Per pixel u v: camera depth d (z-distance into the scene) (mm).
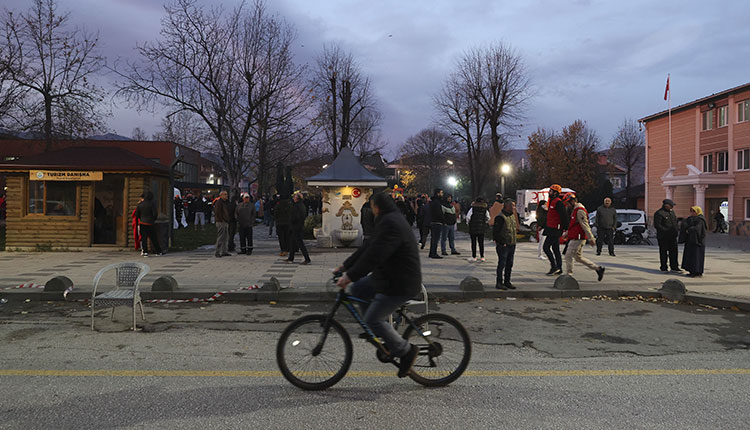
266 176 43719
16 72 24719
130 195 14609
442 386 4246
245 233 14375
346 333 4191
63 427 3352
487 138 43344
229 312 7254
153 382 4250
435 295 8352
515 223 8867
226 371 4574
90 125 27422
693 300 8195
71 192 14758
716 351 5441
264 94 22922
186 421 3463
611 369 4758
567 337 6004
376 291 4043
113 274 10180
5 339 5645
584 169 53781
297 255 14297
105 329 6164
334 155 35719
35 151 33938
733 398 4008
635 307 7844
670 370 4734
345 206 16469
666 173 36344
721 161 33625
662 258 11562
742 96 31609
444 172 74312
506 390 4152
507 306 7848
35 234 14688
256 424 3424
